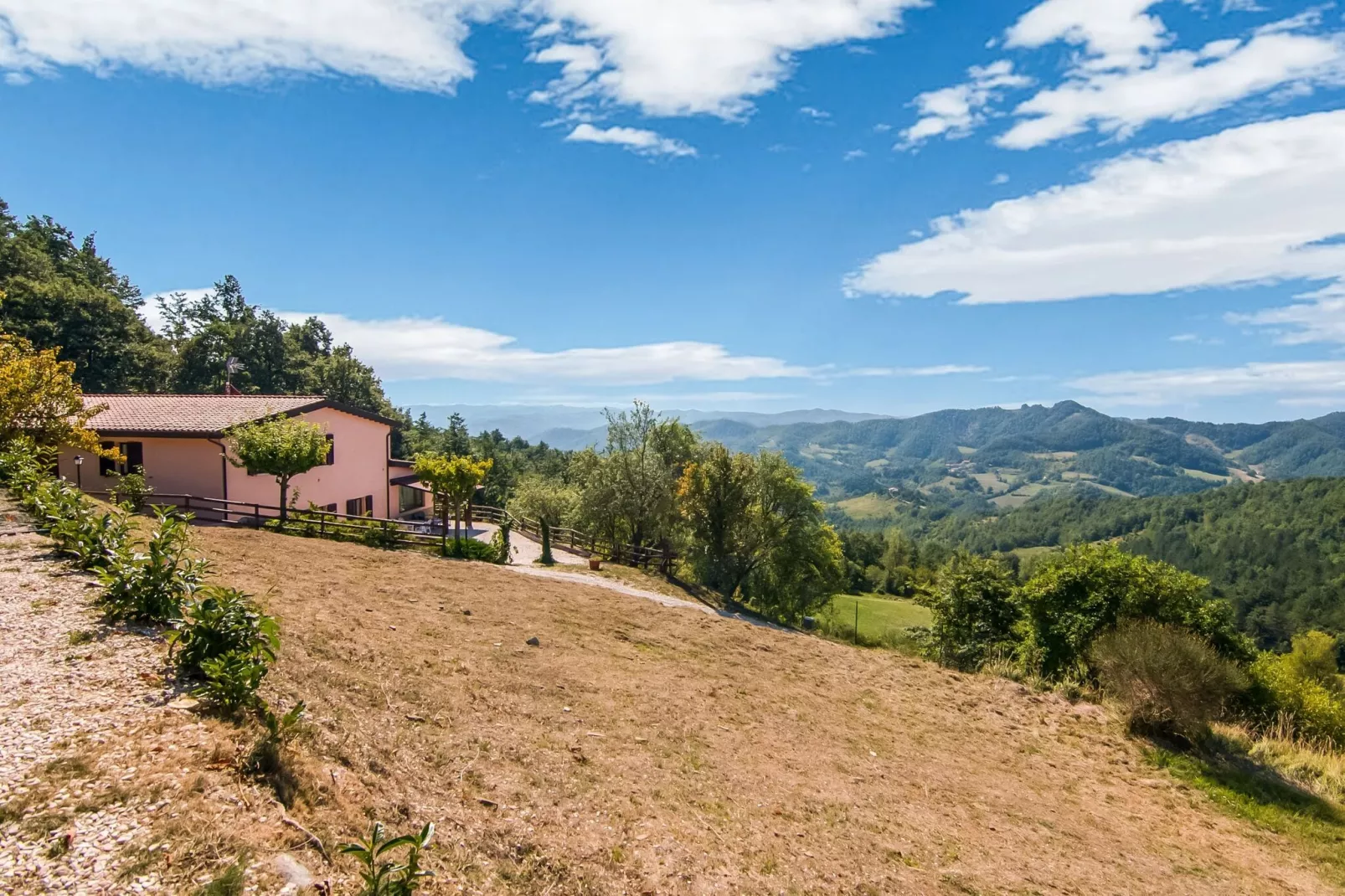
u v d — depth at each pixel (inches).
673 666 382.3
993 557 673.6
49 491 324.2
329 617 306.2
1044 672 521.0
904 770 295.9
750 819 212.7
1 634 194.2
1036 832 258.7
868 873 195.3
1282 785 349.7
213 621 183.3
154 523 448.1
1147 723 402.6
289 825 130.3
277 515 867.4
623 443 1210.6
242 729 160.1
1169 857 260.5
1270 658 478.9
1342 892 253.1
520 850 158.6
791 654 488.4
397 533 730.8
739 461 1084.5
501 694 267.0
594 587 628.4
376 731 194.9
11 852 109.3
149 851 114.0
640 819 193.2
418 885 125.5
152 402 908.0
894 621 1632.6
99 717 154.3
